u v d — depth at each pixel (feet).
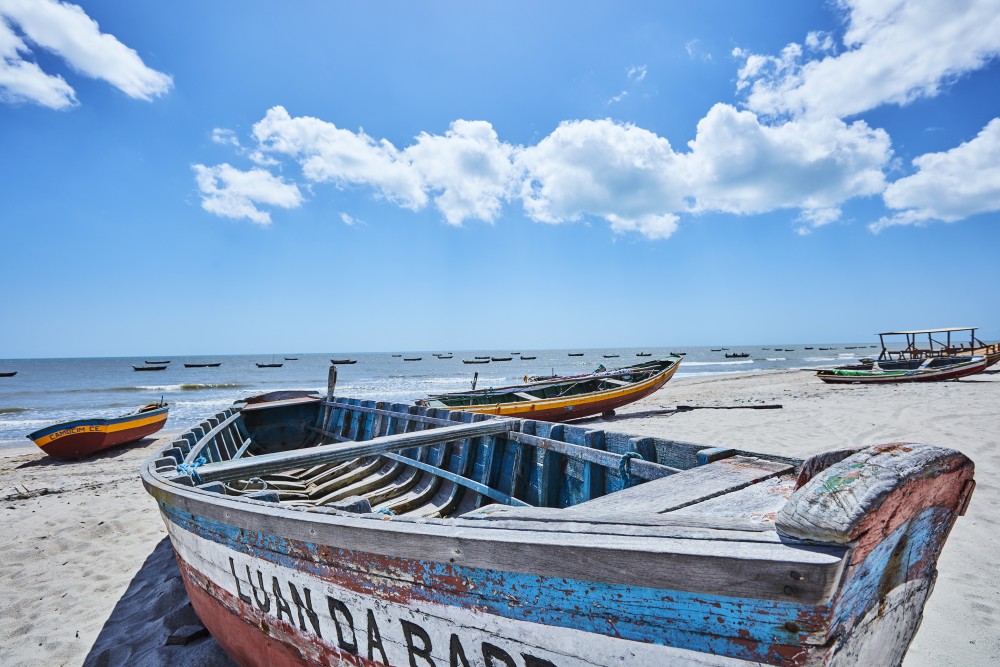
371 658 7.45
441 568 6.41
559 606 5.61
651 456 11.38
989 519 15.61
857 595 4.89
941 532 5.96
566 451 12.80
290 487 20.26
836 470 4.88
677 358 54.39
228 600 10.14
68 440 37.01
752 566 4.49
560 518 6.32
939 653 9.89
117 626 13.83
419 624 6.79
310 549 7.78
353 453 13.37
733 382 90.94
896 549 5.34
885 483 4.45
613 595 5.26
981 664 9.52
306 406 30.53
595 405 41.83
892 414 36.63
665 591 4.98
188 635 12.67
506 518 6.79
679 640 5.02
